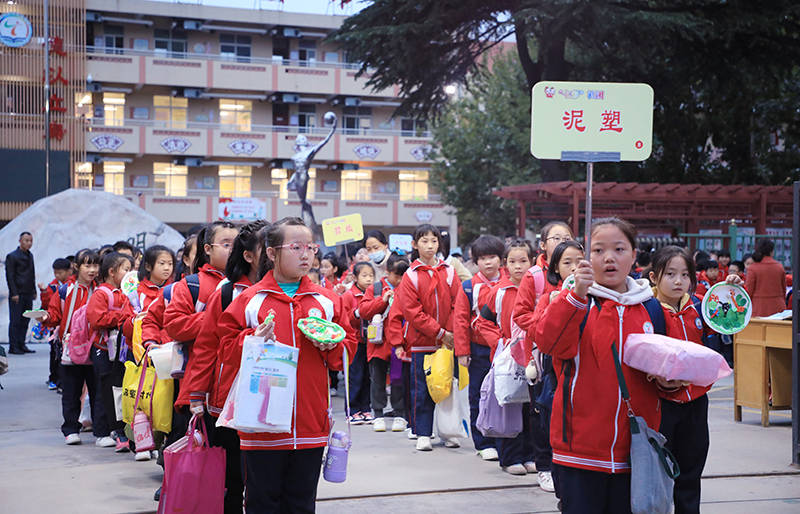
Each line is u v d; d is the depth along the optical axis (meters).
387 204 50.25
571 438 3.53
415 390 7.65
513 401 6.18
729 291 6.20
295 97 48.62
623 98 5.14
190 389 4.41
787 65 21.52
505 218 38.53
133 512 5.51
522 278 6.01
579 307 3.40
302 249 4.05
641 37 19.23
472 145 37.47
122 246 9.70
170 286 5.82
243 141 47.53
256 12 47.81
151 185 47.25
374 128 51.09
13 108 42.31
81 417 8.76
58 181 41.56
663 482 3.41
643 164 24.73
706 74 22.19
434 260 7.68
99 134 44.47
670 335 3.69
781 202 20.48
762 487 6.12
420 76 21.91
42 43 42.81
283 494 4.09
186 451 4.27
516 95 35.78
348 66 49.50
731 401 10.54
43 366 14.14
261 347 3.81
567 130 5.11
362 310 8.86
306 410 3.99
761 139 24.84
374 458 7.21
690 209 20.09
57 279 12.84
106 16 45.62
